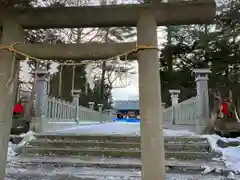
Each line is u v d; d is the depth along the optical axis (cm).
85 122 1554
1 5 318
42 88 802
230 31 1427
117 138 646
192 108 855
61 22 318
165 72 1786
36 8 319
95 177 424
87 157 554
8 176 424
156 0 308
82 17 314
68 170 471
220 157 530
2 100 298
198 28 1738
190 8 304
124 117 4184
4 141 295
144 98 290
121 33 1143
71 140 646
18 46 310
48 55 306
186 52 1841
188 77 1747
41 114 787
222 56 1513
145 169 278
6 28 315
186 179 420
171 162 506
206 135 661
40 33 683
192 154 547
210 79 1456
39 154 580
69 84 1161
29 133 680
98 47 303
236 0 1112
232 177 430
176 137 627
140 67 298
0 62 306
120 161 517
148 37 301
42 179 408
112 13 311
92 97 2198
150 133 282
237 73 1471
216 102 791
